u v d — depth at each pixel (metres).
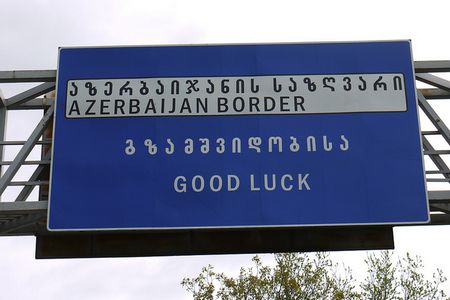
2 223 11.90
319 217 11.05
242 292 28.14
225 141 11.42
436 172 11.95
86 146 11.46
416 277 28.06
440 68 12.11
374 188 11.21
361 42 11.96
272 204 11.10
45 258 11.62
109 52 11.95
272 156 11.34
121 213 11.12
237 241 11.52
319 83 11.73
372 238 11.45
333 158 11.34
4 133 12.36
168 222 11.06
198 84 11.74
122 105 11.66
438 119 11.87
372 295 28.20
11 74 12.22
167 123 11.54
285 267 28.30
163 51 11.92
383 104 11.64
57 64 11.91
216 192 11.18
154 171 11.31
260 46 11.92
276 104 11.61
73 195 11.20
